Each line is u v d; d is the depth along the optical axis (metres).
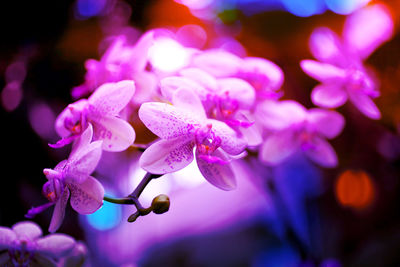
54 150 0.48
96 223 0.59
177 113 0.33
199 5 0.48
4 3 0.46
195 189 0.96
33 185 0.48
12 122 0.47
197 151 0.33
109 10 0.49
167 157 0.33
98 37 0.48
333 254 0.52
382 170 0.51
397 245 0.48
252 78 0.39
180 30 0.49
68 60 0.48
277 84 0.40
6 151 0.47
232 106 0.35
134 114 0.39
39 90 0.49
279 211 0.46
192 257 0.86
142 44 0.36
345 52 0.42
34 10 0.47
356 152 0.50
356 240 0.53
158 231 0.88
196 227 0.93
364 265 0.48
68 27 0.48
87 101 0.35
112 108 0.34
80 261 0.38
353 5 0.47
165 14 0.49
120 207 0.63
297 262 0.48
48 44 0.48
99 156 0.31
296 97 0.47
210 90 0.35
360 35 0.48
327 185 0.54
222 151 0.34
